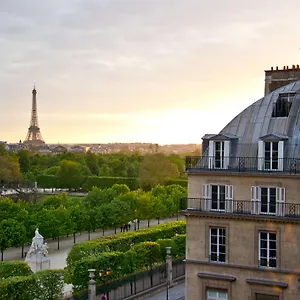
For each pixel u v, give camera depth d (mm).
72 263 90500
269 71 78750
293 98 72188
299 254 65250
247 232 68125
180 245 106125
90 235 159625
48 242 146250
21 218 128250
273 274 66438
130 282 86625
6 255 128875
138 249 96500
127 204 157000
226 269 69188
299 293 65125
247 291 67875
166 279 95438
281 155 67250
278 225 66250
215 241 70375
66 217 135875
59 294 80875
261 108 73312
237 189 69062
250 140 71438
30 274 85812
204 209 70750
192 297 71062
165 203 175250
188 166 73375
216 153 72000
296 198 65688
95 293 77812
